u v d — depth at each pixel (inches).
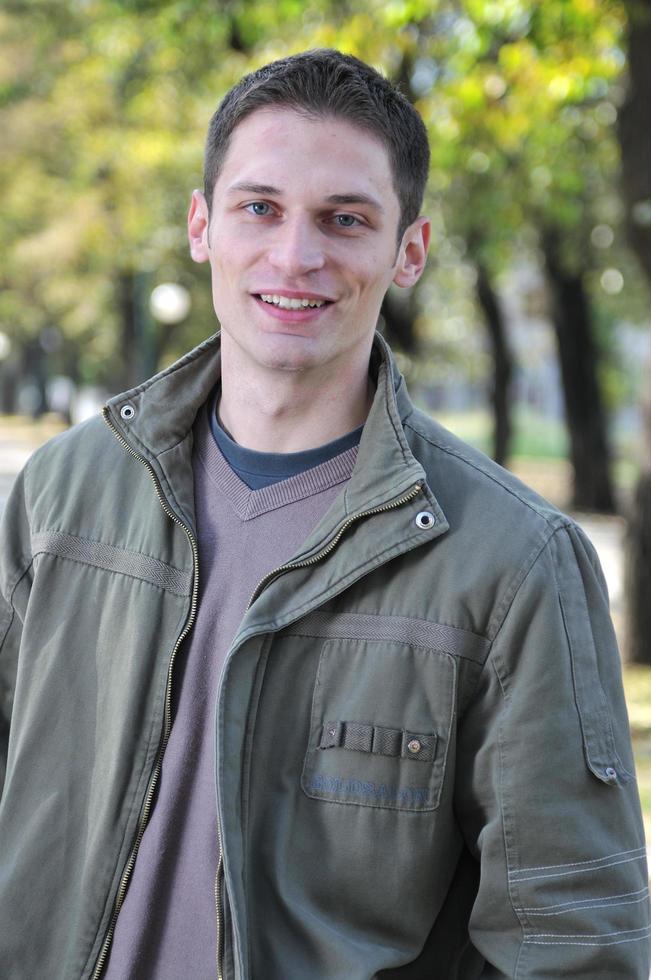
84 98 1127.0
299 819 96.7
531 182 741.9
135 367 1498.5
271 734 98.2
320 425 104.6
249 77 103.6
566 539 99.4
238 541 103.8
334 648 98.4
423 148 106.0
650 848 268.8
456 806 99.1
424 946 101.0
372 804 95.7
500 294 1237.1
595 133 658.8
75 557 109.3
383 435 101.0
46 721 107.0
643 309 1175.6
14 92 1286.9
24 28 1221.7
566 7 422.3
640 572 495.5
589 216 898.7
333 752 96.9
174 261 1239.5
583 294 1090.7
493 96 502.0
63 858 104.6
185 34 620.1
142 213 1165.7
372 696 96.7
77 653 107.6
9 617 114.9
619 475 1549.0
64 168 1342.3
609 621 101.7
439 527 97.7
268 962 94.4
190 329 1487.5
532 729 95.0
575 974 93.6
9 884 104.7
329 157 100.0
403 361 963.3
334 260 100.5
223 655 101.3
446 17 496.4
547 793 94.8
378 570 99.2
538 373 2687.0
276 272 100.5
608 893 95.2
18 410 3511.3
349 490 99.8
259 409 105.2
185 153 926.4
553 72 467.5
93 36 810.2
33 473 115.3
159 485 106.0
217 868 95.9
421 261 110.8
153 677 102.6
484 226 824.9
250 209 101.9
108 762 103.0
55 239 1302.9
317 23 533.0
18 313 1967.3
